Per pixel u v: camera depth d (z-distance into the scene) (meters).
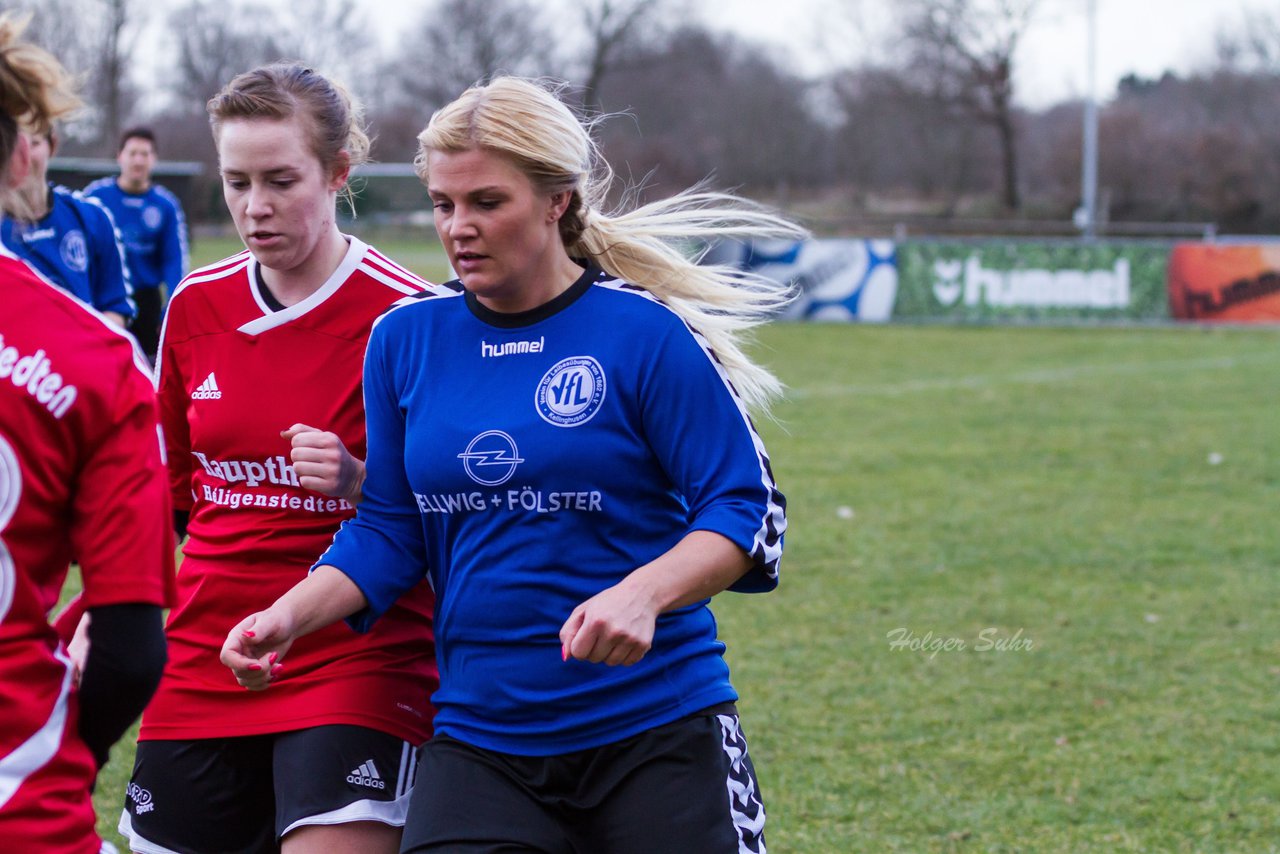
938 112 89.06
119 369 3.88
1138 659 11.69
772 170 93.62
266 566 5.78
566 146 4.81
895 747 9.62
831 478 19.58
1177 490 18.92
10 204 3.88
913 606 13.24
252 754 5.74
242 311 5.93
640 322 4.92
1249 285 41.88
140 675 3.88
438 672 5.45
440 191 4.79
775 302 5.65
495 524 4.89
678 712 4.86
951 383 30.08
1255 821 8.42
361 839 5.44
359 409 5.87
